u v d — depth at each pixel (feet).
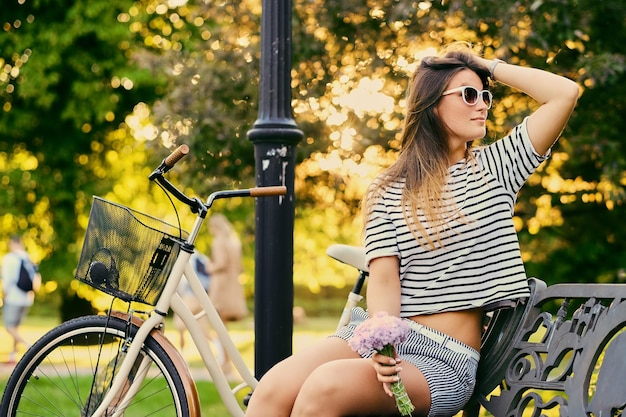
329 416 8.79
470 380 9.56
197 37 49.11
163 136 23.39
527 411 20.58
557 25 19.77
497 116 20.62
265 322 12.60
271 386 9.47
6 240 55.21
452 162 10.10
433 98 9.95
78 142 52.26
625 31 21.88
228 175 23.72
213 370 11.48
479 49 20.30
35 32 49.11
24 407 20.48
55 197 52.11
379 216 9.80
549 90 9.71
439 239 9.56
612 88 21.84
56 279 53.26
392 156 21.76
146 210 58.49
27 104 50.96
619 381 8.43
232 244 32.04
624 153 22.80
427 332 9.53
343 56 21.63
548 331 9.68
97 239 11.18
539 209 24.39
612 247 26.13
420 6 19.58
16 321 36.70
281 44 12.77
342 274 77.97
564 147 22.35
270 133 12.62
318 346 9.71
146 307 22.85
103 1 48.49
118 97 50.75
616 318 8.77
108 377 11.24
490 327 10.38
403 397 8.58
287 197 12.69
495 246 9.59
